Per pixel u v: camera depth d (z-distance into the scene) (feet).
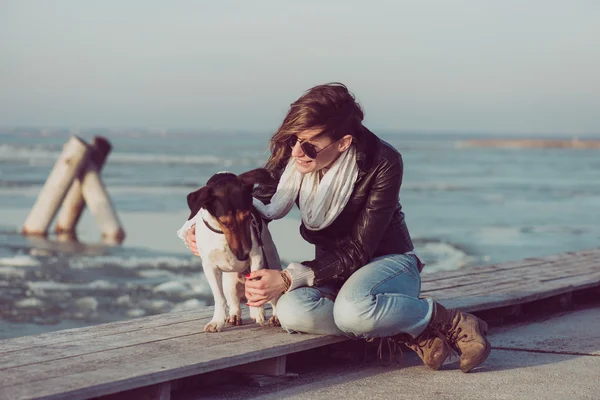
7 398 9.07
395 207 13.03
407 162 176.55
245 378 12.38
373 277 12.45
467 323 12.55
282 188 13.12
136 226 50.06
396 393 11.53
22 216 55.31
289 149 13.08
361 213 12.69
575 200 77.41
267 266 13.26
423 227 51.29
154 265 34.19
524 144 493.36
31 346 11.94
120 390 9.94
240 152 215.51
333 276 12.68
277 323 13.71
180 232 13.64
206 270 12.92
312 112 11.95
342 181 12.53
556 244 43.93
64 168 46.62
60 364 10.77
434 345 12.59
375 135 12.98
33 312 24.88
